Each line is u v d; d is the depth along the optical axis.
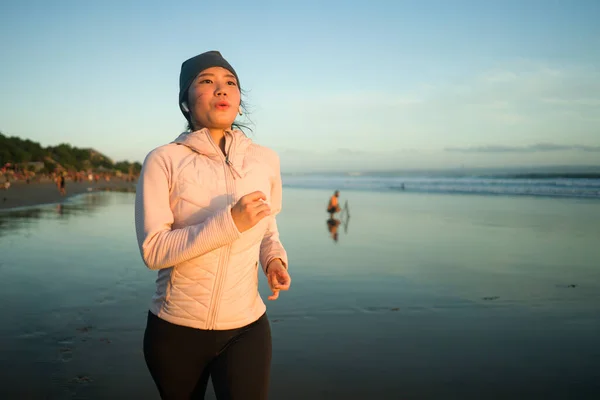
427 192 41.41
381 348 4.41
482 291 6.70
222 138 1.87
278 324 5.12
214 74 1.80
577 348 4.47
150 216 1.62
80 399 3.28
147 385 3.50
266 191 1.85
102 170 114.06
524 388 3.62
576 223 16.42
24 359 3.95
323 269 8.21
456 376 3.81
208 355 1.69
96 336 4.54
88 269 7.74
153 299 1.77
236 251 1.68
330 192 43.44
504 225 15.80
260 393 1.67
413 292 6.61
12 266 7.96
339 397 3.43
